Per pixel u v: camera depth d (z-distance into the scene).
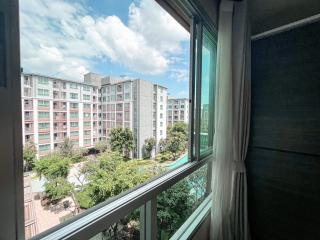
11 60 0.46
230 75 1.63
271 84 1.84
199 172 1.79
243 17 1.62
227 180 1.71
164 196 1.27
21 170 0.48
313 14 1.60
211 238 1.70
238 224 1.77
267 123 1.87
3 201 0.44
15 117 0.47
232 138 1.71
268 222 1.88
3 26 0.44
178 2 1.22
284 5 1.60
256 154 1.94
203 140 1.79
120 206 0.77
